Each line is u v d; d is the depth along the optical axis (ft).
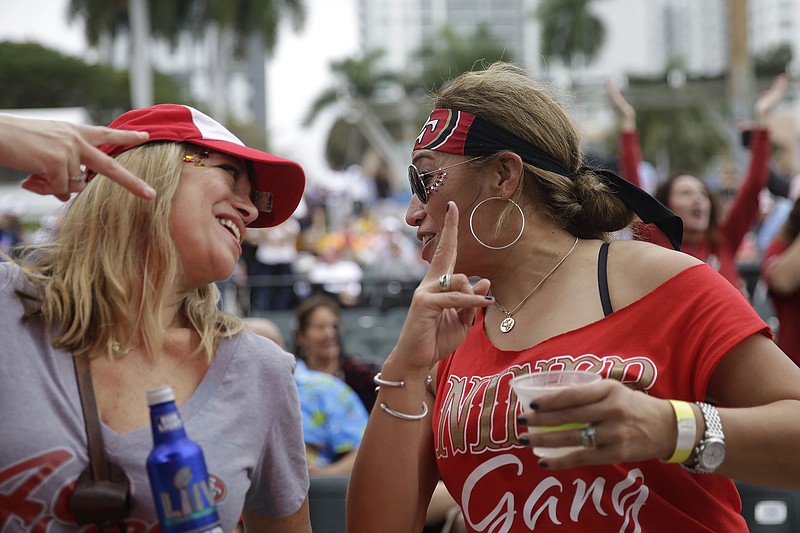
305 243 44.29
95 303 5.69
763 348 5.71
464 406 6.46
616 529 5.90
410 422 6.44
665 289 6.03
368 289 33.58
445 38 154.61
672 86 139.74
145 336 5.72
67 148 5.06
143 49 104.68
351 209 72.90
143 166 5.90
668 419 5.15
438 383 7.10
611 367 5.92
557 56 161.89
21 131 4.98
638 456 5.06
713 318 5.80
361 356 24.82
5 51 158.61
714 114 131.64
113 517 5.08
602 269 6.35
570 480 5.98
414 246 51.98
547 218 6.70
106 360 5.67
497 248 6.63
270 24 114.52
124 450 5.32
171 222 5.86
